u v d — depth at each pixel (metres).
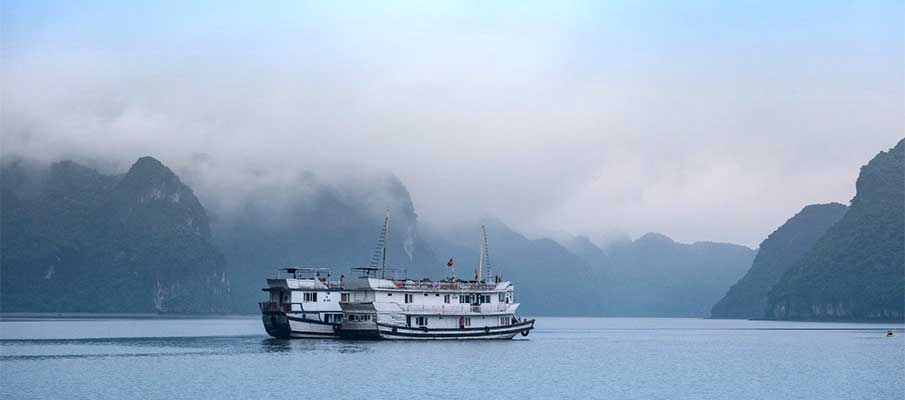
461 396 114.06
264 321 183.62
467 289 181.38
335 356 154.25
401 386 120.44
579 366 154.75
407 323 175.88
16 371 136.00
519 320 194.50
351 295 178.75
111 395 111.69
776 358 181.25
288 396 111.50
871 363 168.62
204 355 163.25
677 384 130.75
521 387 123.25
